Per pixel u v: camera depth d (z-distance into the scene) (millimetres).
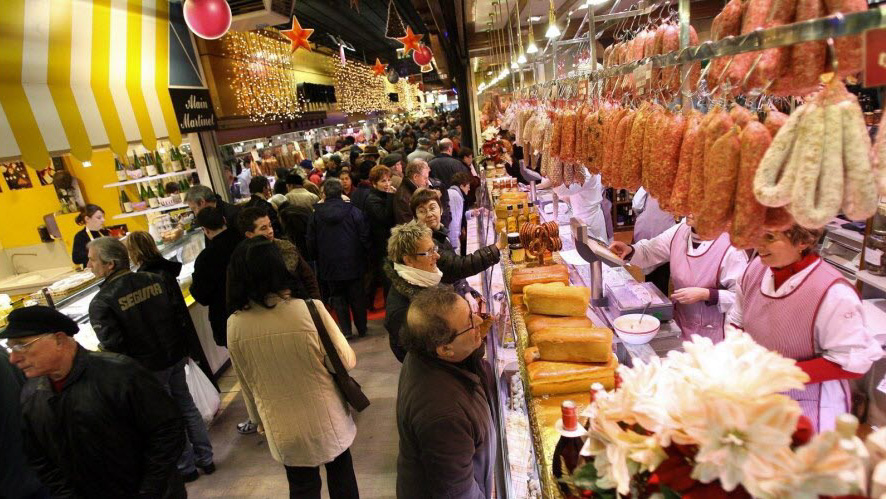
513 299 2064
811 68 843
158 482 1887
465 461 1473
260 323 2074
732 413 604
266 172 9711
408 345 1595
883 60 663
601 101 1804
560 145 2117
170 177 5625
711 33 1137
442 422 1447
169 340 2861
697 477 640
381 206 4676
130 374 1838
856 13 679
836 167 739
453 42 7531
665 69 1302
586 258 2027
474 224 6168
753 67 924
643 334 1695
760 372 661
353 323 5242
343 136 15922
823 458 571
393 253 2484
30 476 2361
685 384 694
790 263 1529
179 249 4824
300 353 2109
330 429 2246
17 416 2316
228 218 4773
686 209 1108
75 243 4609
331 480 2445
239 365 2172
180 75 5227
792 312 1504
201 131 5531
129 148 5352
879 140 741
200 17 3500
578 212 3881
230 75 6469
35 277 5238
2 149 3074
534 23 6031
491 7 5238
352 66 15188
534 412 1389
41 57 3408
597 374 1431
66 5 3627
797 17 874
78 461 1811
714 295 2119
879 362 1998
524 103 4312
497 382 2266
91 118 3805
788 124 806
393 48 21484
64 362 1752
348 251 4484
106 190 5945
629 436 723
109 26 4082
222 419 3770
